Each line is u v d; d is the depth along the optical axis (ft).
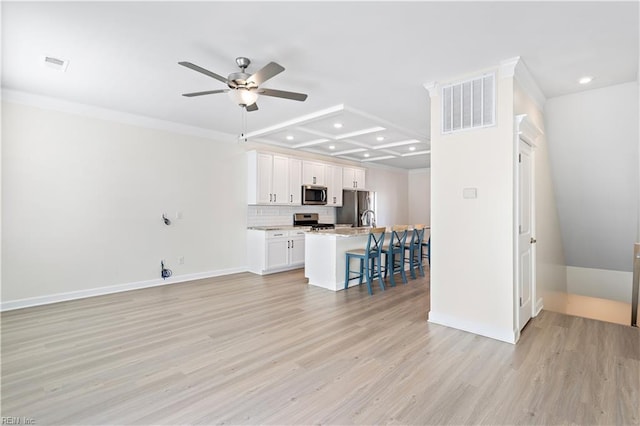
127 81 10.76
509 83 9.15
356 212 24.35
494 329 9.41
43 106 12.35
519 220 9.62
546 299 13.06
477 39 7.98
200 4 6.64
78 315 11.27
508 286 9.16
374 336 9.51
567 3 6.51
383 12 6.89
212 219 17.65
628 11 6.73
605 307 17.47
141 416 5.81
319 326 10.32
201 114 14.52
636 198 12.74
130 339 9.23
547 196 13.14
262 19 7.20
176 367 7.61
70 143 12.98
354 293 14.39
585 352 8.39
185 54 8.86
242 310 11.91
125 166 14.46
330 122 15.33
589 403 6.18
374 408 6.07
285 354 8.32
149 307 12.21
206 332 9.78
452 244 10.30
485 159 9.59
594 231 15.31
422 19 7.14
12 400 6.28
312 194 21.57
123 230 14.46
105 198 13.92
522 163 9.95
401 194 30.66
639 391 6.56
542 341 9.12
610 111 11.13
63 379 7.06
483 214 9.63
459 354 8.32
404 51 8.64
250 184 19.11
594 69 9.61
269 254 18.33
